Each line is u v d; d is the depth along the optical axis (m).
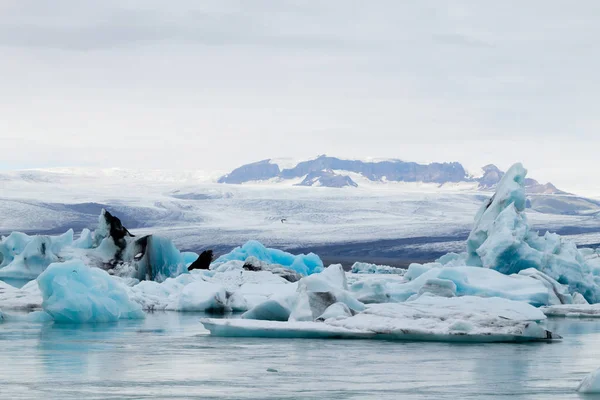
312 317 30.67
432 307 31.47
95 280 36.56
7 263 68.62
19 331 30.42
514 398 16.53
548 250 55.97
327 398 16.36
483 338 27.11
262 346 25.66
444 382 18.59
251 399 16.17
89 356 23.06
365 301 40.69
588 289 53.47
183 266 59.88
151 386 17.70
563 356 23.70
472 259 61.09
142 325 33.50
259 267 61.22
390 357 23.06
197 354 23.58
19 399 15.98
